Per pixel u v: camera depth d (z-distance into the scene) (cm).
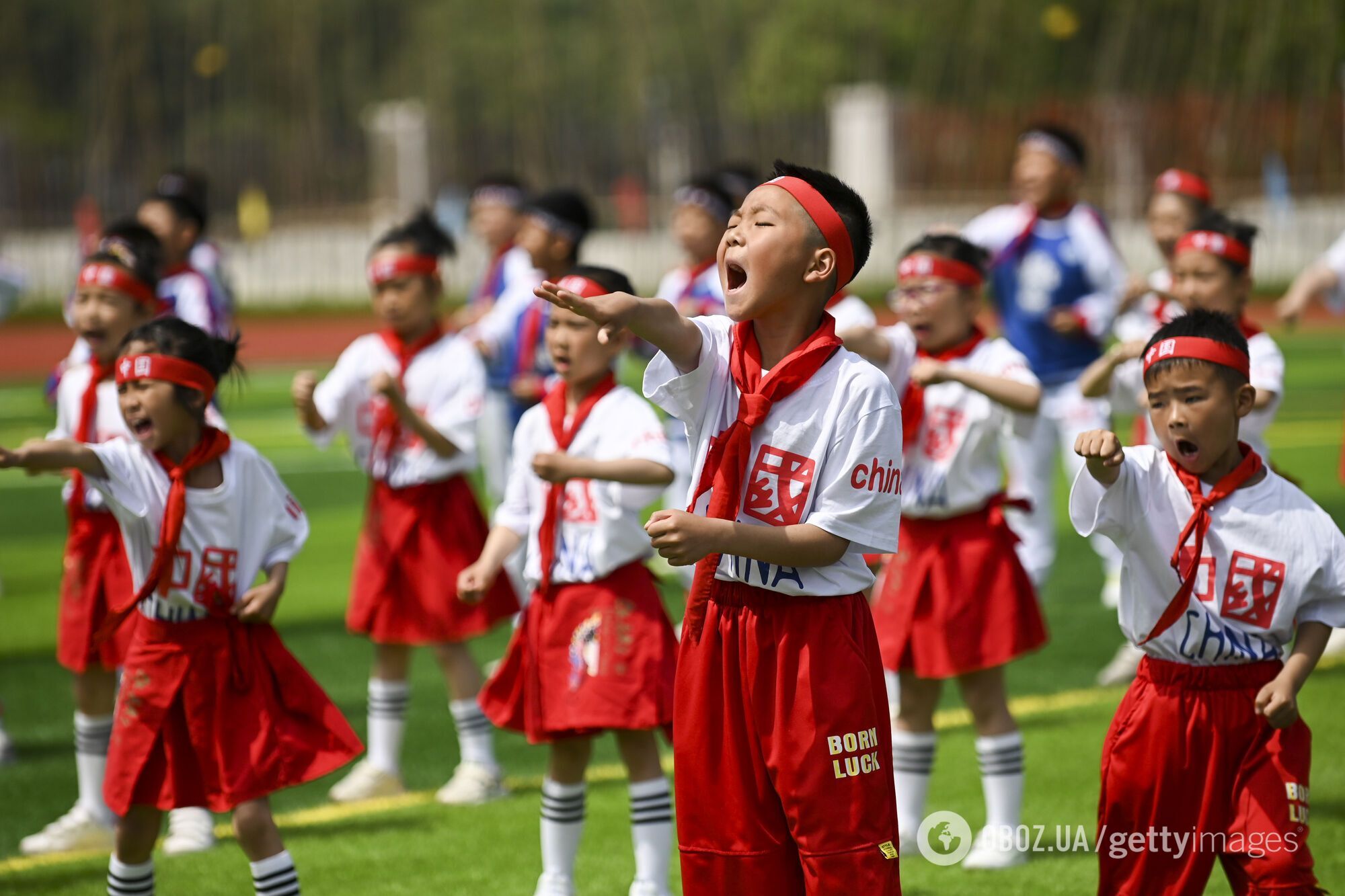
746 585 696
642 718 938
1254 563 761
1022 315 1684
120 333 1084
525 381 1596
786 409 679
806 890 686
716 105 7625
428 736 1362
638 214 6719
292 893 849
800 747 678
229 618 858
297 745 855
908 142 6462
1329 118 6147
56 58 7406
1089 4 6781
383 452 1238
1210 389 754
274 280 6538
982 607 1023
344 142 7494
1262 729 757
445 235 1309
